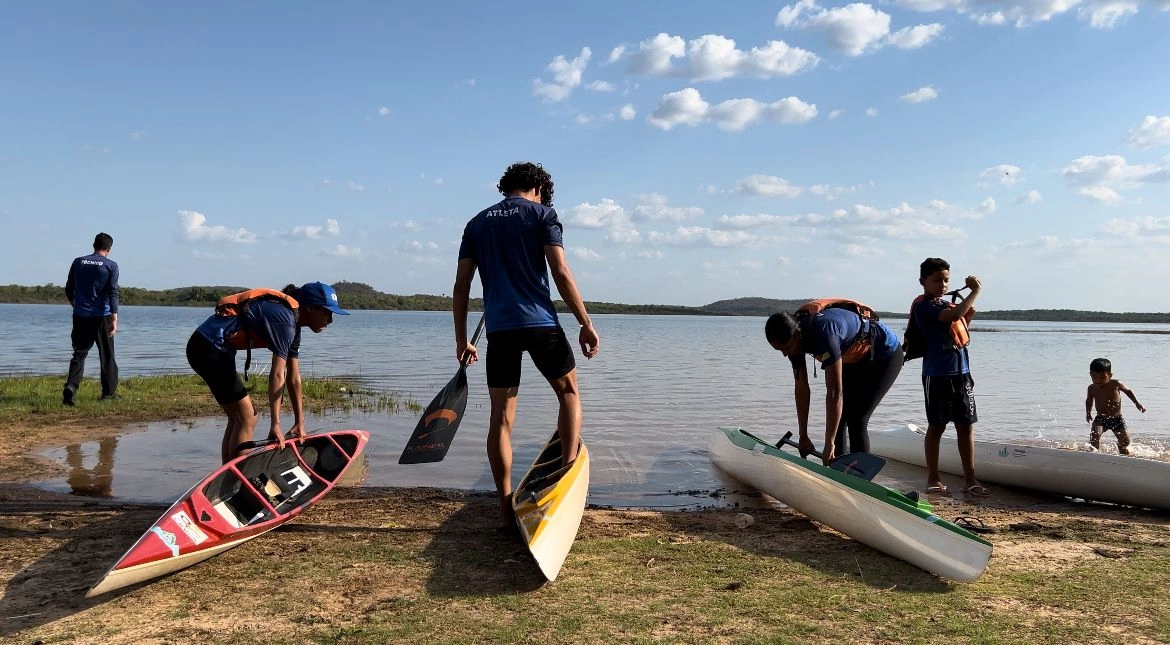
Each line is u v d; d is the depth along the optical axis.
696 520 5.08
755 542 4.48
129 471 6.57
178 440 7.97
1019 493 6.36
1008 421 11.33
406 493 5.88
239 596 3.48
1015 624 3.19
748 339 47.31
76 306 9.86
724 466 7.00
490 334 4.31
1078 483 5.96
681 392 14.36
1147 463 5.57
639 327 84.25
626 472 7.04
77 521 4.78
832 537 4.64
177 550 3.66
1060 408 12.91
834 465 5.15
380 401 11.57
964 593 3.58
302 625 3.15
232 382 5.15
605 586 3.62
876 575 3.87
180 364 18.91
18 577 3.72
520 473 6.89
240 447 5.21
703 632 3.09
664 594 3.53
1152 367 24.52
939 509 5.63
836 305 5.65
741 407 12.09
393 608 3.33
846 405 6.03
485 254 4.34
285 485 5.35
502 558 4.05
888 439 7.96
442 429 4.84
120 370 17.16
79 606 3.36
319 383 13.57
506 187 4.68
